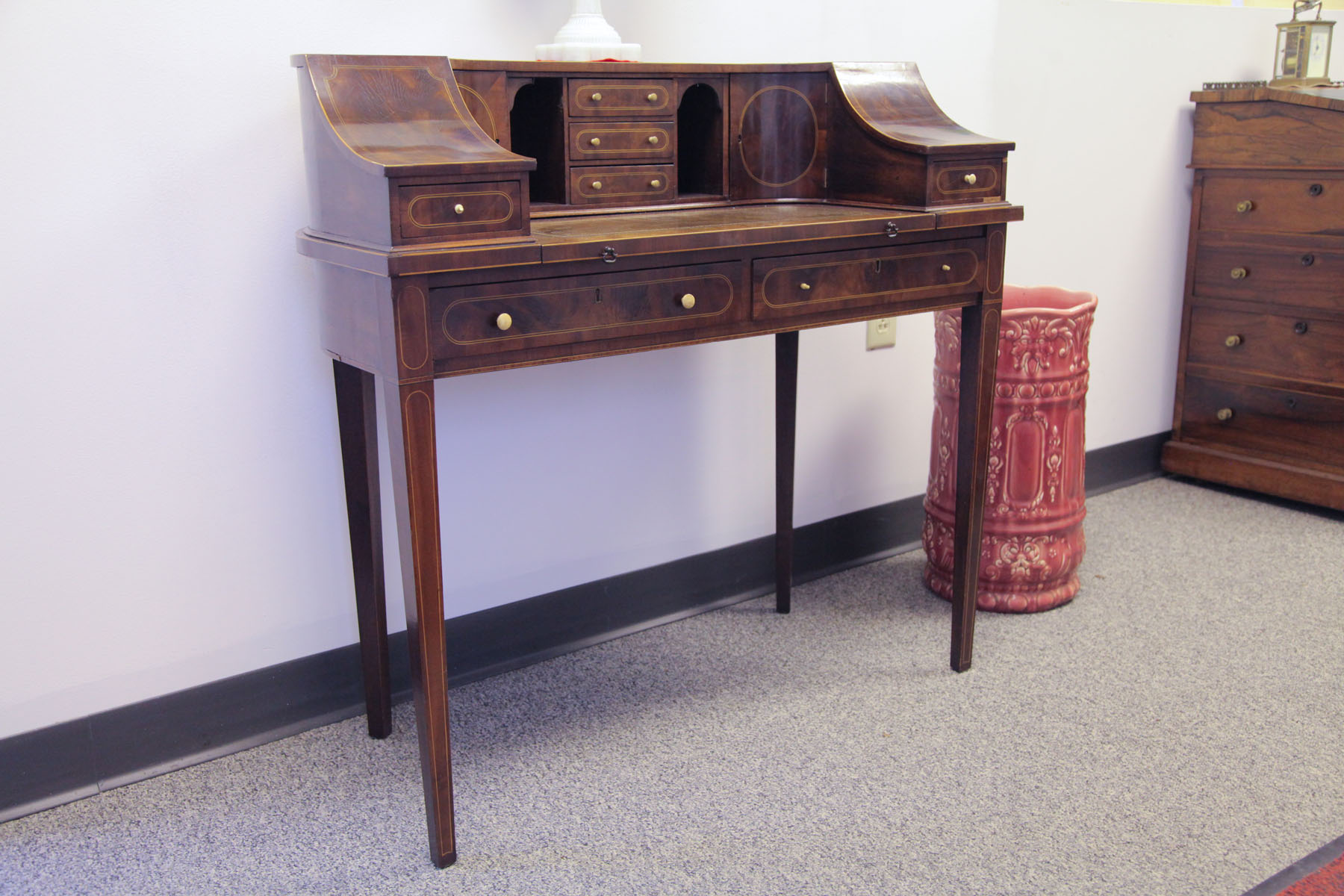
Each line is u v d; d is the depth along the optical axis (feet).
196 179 5.00
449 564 6.11
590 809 4.97
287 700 5.71
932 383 8.18
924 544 7.40
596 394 6.46
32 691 5.02
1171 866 4.50
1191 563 7.73
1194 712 5.70
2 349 4.70
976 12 7.68
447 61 4.69
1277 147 8.49
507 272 4.17
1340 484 8.46
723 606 7.22
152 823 4.93
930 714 5.73
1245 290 8.93
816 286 5.03
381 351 4.13
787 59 6.89
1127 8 8.51
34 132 4.59
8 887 4.50
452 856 4.60
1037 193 8.39
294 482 5.57
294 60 4.58
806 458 7.55
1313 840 4.65
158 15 4.77
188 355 5.15
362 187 4.06
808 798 5.01
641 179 5.57
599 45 5.50
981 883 4.41
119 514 5.11
